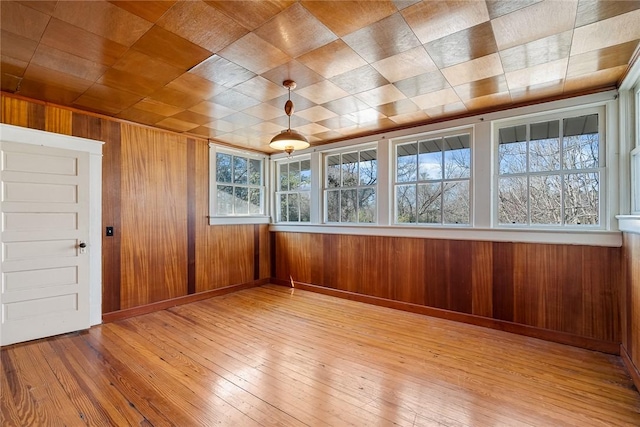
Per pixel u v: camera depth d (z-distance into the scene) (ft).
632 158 8.41
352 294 14.64
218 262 15.58
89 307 10.92
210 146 15.23
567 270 9.64
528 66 7.89
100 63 7.68
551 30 6.35
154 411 6.33
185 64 7.73
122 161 12.11
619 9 5.66
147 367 8.14
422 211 12.91
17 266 9.56
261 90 9.32
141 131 12.72
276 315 12.45
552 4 5.54
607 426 5.88
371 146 14.47
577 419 6.08
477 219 11.31
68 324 10.41
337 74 8.31
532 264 10.24
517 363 8.36
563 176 9.97
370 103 10.46
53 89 9.20
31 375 7.70
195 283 14.55
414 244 12.83
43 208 10.05
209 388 7.17
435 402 6.64
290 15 5.88
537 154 10.41
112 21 6.03
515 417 6.15
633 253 7.72
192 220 14.52
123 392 6.98
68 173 10.57
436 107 10.87
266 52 7.20
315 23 6.14
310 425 5.94
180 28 6.28
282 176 18.07
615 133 8.95
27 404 6.52
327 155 16.15
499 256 10.88
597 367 8.13
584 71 8.16
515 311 10.53
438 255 12.22
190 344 9.62
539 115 10.30
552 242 9.87
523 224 10.63
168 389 7.12
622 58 7.46
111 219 11.76
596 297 9.18
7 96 9.46
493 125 11.10
